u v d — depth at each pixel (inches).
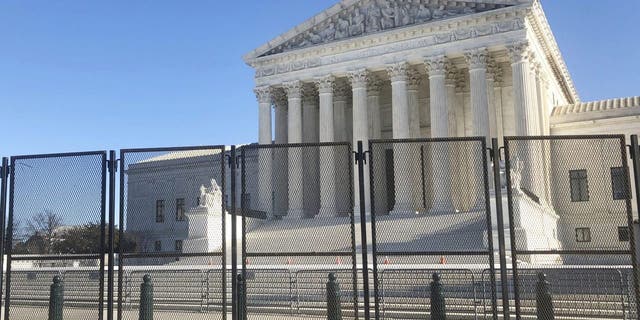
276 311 916.0
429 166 1969.7
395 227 1790.1
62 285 705.6
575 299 849.5
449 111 2516.0
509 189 586.9
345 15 2620.6
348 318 870.4
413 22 2463.1
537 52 2433.6
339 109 2810.0
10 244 669.3
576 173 696.4
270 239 1905.8
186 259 1689.2
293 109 2669.8
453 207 1883.6
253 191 2588.6
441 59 2377.0
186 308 949.8
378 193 2298.2
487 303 900.6
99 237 665.6
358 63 2549.2
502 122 2613.2
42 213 675.4
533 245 1553.9
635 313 801.6
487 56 2340.1
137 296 1072.2
